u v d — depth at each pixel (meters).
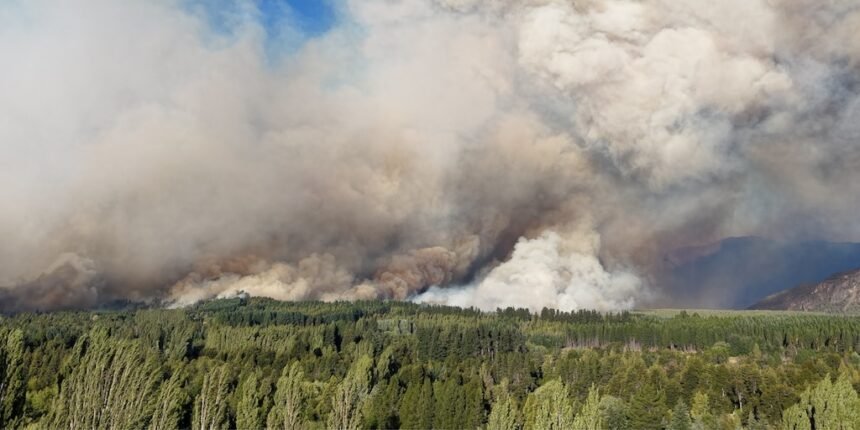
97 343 89.69
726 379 119.44
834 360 135.12
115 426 83.06
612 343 190.38
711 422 99.00
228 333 184.00
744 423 106.00
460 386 113.06
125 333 183.12
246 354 156.62
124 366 88.56
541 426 84.88
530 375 145.00
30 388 102.06
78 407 82.94
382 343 186.38
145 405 86.88
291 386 98.44
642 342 189.12
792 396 104.69
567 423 84.25
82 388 84.94
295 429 93.12
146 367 89.88
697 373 122.75
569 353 164.88
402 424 106.94
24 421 77.19
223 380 99.06
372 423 106.31
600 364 142.75
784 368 136.62
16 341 76.38
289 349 166.00
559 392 89.81
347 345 178.00
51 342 143.88
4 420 74.00
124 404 85.06
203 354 167.62
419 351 179.62
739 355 164.62
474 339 185.50
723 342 173.75
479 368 148.75
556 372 141.25
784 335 171.88
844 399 84.81
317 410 105.44
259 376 125.00
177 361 135.00
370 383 126.50
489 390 121.44
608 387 125.12
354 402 103.81
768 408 106.19
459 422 104.69
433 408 106.81
